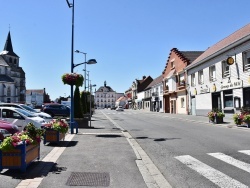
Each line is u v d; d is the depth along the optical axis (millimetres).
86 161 8023
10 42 98000
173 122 24969
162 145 11219
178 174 6746
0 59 87062
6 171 6711
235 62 23969
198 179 6281
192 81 36156
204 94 31422
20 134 7102
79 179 6176
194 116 32500
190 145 11016
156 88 62094
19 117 15125
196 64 33250
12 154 6562
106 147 10477
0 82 79500
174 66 45156
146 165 7648
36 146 7637
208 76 30125
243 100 22781
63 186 5637
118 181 6082
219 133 14961
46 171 6777
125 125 22250
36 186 5559
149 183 5949
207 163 7820
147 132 16344
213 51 29484
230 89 25047
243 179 6199
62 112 32375
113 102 186625
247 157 8469
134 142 12148
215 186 5738
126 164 7730
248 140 11984
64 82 15250
